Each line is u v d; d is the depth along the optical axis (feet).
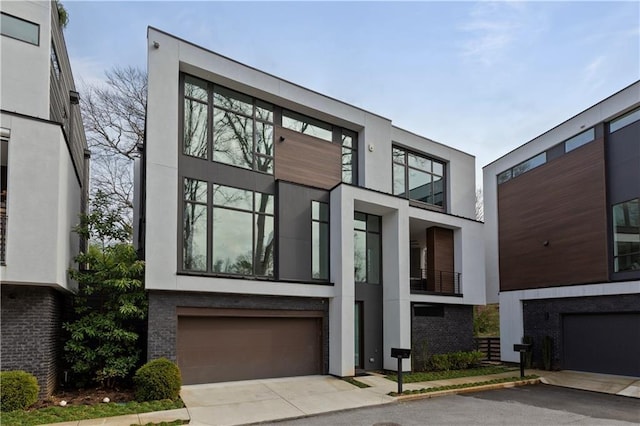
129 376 37.42
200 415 29.58
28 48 36.50
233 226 42.78
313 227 47.70
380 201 49.90
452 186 63.31
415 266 68.59
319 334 46.39
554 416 31.50
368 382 42.52
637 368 47.39
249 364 41.81
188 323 39.14
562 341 55.88
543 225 61.98
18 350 30.83
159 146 38.81
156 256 37.22
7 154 32.94
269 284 42.27
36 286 31.83
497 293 74.54
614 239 51.62
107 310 38.11
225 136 43.91
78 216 43.55
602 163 53.16
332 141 51.90
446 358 53.83
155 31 39.86
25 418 27.14
